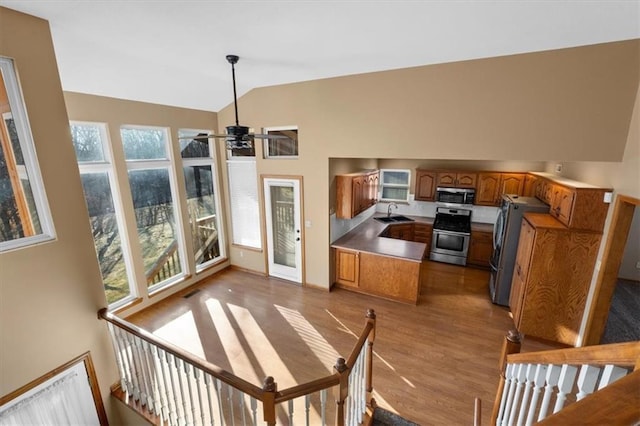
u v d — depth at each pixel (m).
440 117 3.38
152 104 4.03
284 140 4.64
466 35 2.51
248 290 4.79
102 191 3.63
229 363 3.16
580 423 0.54
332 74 3.77
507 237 4.05
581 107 2.78
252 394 1.69
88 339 2.48
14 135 2.04
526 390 1.41
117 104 3.61
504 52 2.91
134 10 2.06
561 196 3.39
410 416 2.50
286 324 3.85
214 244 5.45
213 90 4.27
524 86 2.96
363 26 2.34
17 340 2.07
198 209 5.01
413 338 3.53
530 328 3.46
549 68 2.84
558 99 2.85
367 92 3.72
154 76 3.49
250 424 2.43
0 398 2.01
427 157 3.53
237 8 2.05
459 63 3.18
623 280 5.30
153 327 3.78
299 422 2.48
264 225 5.09
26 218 2.12
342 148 4.07
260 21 2.25
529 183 5.25
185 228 4.71
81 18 2.16
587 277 3.13
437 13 2.13
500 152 3.17
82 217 2.40
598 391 0.59
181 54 2.96
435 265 5.78
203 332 3.68
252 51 2.89
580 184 3.33
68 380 2.36
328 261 4.66
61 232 2.27
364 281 4.61
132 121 3.80
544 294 3.34
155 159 4.23
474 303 4.34
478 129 3.22
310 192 4.54
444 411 2.55
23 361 2.11
